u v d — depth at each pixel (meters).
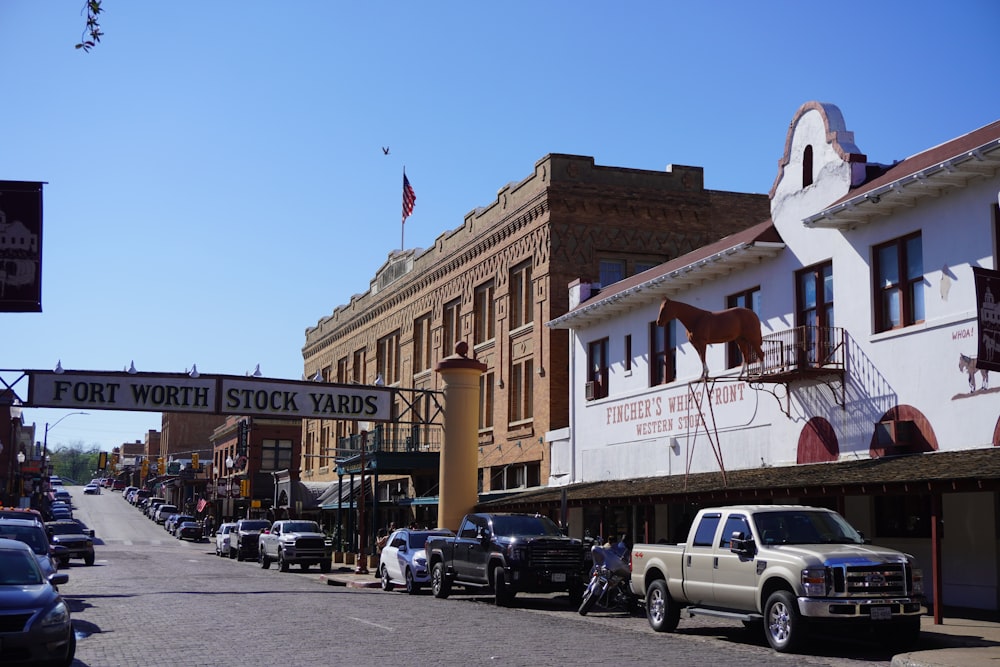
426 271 51.03
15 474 79.12
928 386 20.75
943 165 19.41
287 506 62.22
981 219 19.84
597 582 21.44
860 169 23.52
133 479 182.62
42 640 12.00
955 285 20.31
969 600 19.59
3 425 75.56
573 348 36.00
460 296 47.34
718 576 16.42
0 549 13.68
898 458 20.30
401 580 28.52
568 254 38.59
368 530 55.28
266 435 86.31
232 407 32.16
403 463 42.38
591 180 39.34
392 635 17.02
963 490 16.48
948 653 13.94
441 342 49.00
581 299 35.81
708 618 20.41
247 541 51.28
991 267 19.52
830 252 24.03
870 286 22.62
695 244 40.44
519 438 40.03
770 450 25.62
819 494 19.45
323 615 20.75
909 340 21.34
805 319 25.11
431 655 14.43
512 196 42.22
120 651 14.96
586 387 34.81
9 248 18.28
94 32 10.35
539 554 22.98
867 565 14.61
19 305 18.19
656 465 30.42
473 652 14.77
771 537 15.83
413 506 48.88
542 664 13.52
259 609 22.23
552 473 36.84
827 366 23.39
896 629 15.26
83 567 43.22
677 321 30.20
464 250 46.34
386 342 58.84
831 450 23.34
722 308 28.05
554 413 37.69
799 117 25.56
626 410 32.34
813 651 15.03
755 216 41.44
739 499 23.33
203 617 20.33
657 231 39.94
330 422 69.38
